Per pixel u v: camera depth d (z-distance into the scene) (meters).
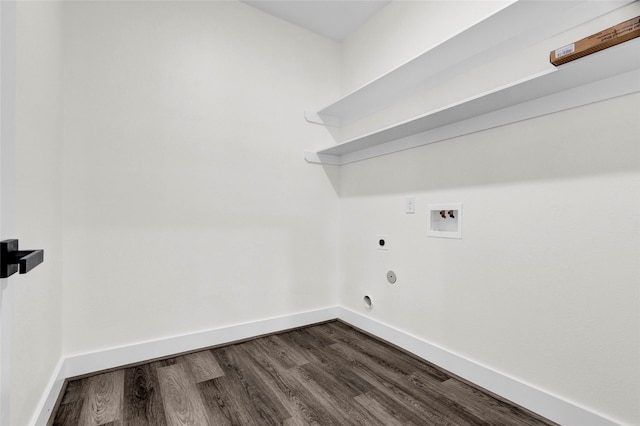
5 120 0.58
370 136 1.91
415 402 1.35
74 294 1.54
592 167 1.14
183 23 1.86
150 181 1.74
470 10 1.56
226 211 2.00
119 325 1.65
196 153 1.89
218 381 1.51
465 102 1.33
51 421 1.19
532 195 1.31
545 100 1.26
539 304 1.28
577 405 1.16
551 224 1.25
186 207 1.85
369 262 2.21
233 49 2.04
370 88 1.95
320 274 2.43
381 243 2.11
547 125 1.27
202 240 1.91
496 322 1.43
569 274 1.20
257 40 2.14
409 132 1.81
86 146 1.57
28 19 1.02
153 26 1.77
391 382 1.51
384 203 2.10
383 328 2.06
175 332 1.81
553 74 1.06
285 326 2.22
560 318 1.22
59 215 1.45
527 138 1.33
